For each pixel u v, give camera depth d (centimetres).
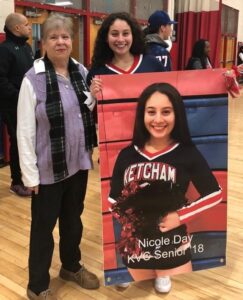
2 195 315
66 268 200
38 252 176
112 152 169
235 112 698
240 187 334
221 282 203
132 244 179
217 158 177
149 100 167
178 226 180
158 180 174
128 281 183
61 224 190
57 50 157
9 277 204
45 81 158
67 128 164
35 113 158
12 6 371
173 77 167
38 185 165
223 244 188
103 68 185
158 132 169
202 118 172
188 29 687
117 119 166
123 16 179
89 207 292
